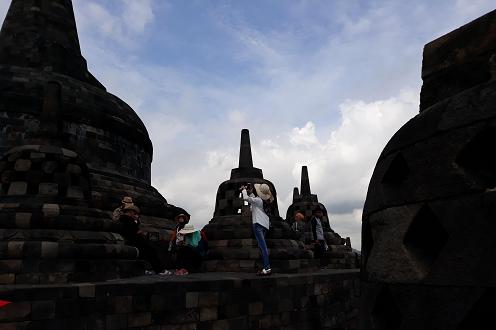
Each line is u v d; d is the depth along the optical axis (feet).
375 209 10.97
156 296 24.70
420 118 10.37
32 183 30.66
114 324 22.80
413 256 9.47
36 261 24.94
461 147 8.81
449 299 8.27
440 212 8.93
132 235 37.91
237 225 44.96
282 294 31.71
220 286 27.68
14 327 19.99
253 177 50.26
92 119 58.23
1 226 26.58
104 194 51.06
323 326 35.04
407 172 10.48
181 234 39.01
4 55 62.08
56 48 64.18
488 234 7.87
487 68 9.80
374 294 10.43
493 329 7.77
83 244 27.30
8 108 52.95
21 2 65.77
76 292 21.95
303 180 88.58
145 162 69.05
